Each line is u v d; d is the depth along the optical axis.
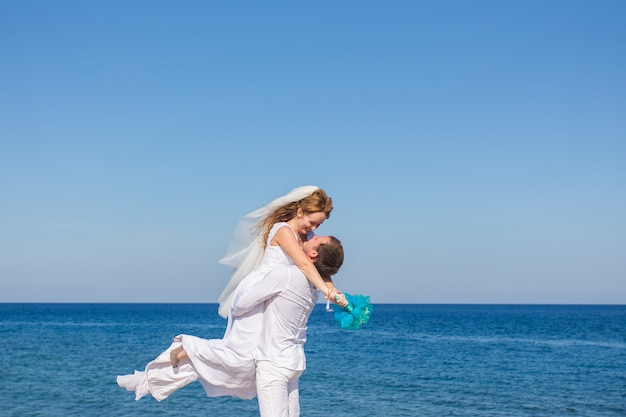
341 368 26.38
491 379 23.39
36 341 40.66
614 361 30.53
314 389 20.25
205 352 5.55
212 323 78.12
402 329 64.44
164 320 88.50
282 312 5.35
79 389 18.78
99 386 19.38
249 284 5.45
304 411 16.55
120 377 6.03
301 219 5.65
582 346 40.53
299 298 5.34
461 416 16.08
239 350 5.46
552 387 21.48
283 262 5.48
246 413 15.41
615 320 90.81
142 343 39.06
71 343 38.78
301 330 5.54
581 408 17.42
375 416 15.89
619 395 19.80
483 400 18.59
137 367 24.75
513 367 27.66
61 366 25.06
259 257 5.93
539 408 17.36
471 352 35.25
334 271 5.39
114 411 15.52
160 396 5.87
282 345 5.39
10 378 21.17
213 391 5.72
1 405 16.23
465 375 24.47
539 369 27.02
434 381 22.56
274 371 5.33
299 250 5.38
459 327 69.38
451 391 20.22
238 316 5.54
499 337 50.31
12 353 31.12
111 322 79.56
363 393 19.48
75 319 91.56
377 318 102.81
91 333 51.78
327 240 5.41
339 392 19.64
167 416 15.01
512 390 20.69
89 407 16.00
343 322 5.31
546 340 46.66
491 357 32.19
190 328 64.56
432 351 35.88
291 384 5.60
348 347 38.47
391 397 18.81
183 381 5.81
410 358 31.27
